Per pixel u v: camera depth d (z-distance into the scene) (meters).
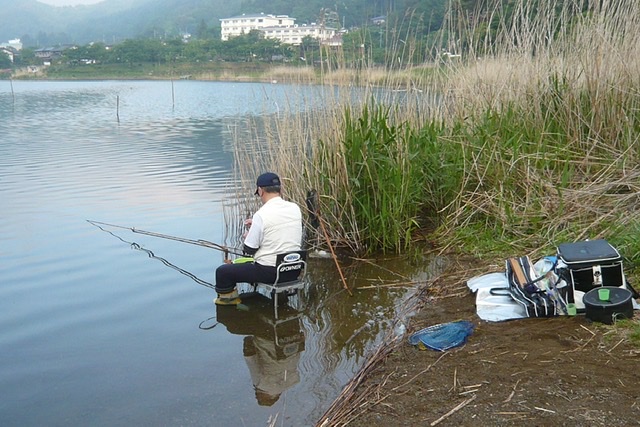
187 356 5.20
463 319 5.31
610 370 4.09
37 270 7.32
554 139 8.05
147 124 24.86
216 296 6.52
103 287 6.79
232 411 4.34
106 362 5.12
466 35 8.81
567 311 5.02
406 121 8.02
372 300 6.18
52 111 32.78
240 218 8.84
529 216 7.09
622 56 7.96
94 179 12.63
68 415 4.36
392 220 7.53
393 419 3.88
